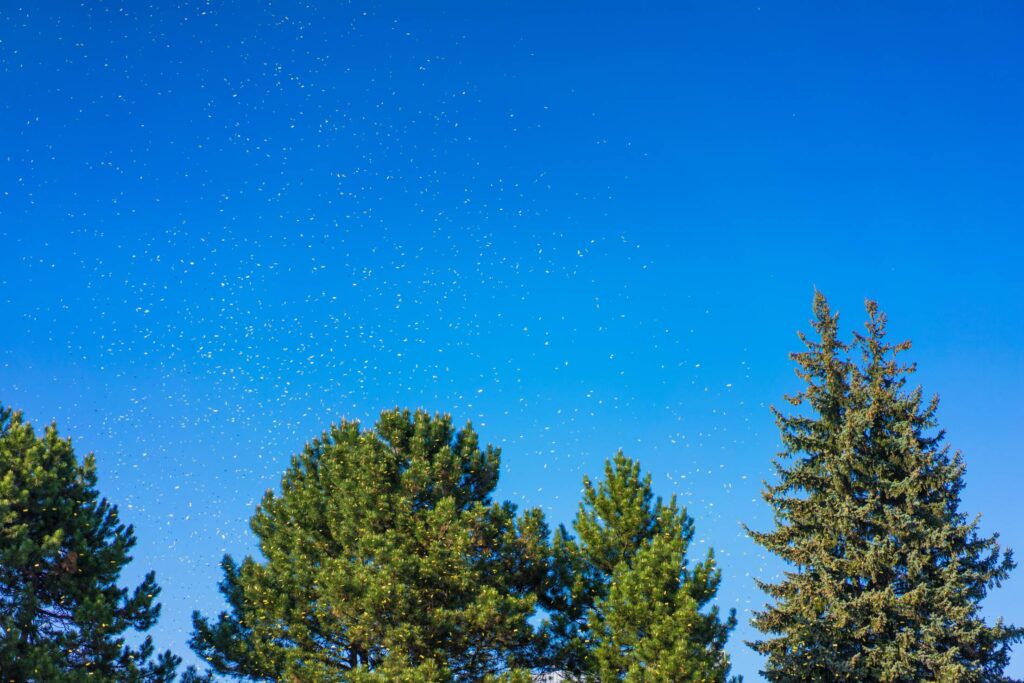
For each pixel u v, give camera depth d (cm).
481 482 2683
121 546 2255
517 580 2478
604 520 2584
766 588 2962
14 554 2094
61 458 2311
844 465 2969
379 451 2639
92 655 2133
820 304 3203
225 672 2508
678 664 2148
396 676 2244
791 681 2797
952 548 2775
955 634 2647
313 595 2523
